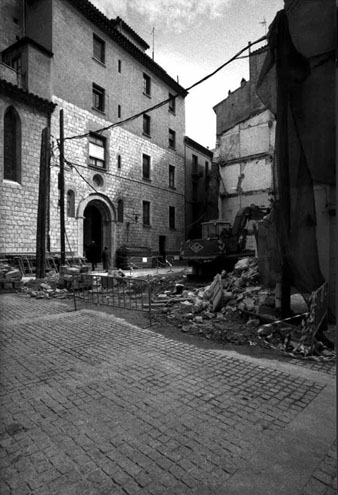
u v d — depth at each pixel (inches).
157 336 212.5
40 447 91.7
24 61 628.4
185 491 75.0
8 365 158.7
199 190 1272.1
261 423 105.4
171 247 1079.0
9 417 108.5
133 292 398.6
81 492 74.5
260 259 303.3
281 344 190.5
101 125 794.8
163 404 118.6
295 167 210.4
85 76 753.0
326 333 193.8
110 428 101.9
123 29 946.1
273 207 237.0
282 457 87.6
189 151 1221.1
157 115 1026.1
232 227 522.9
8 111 582.2
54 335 214.2
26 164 602.2
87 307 315.3
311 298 194.1
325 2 174.7
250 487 76.2
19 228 587.8
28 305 327.3
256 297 261.6
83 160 738.2
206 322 239.9
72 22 722.8
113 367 156.6
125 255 830.5
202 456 87.9
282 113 206.8
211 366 158.7
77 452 89.4
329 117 191.3
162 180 1043.9
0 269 433.4
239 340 197.0
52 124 661.3
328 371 153.3
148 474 80.7
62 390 130.3
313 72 189.2
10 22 717.9
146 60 951.6
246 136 750.5
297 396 125.9
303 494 73.9
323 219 216.8
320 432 100.3
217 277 307.1
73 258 661.3
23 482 77.7
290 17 187.3
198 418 108.4
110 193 819.4
